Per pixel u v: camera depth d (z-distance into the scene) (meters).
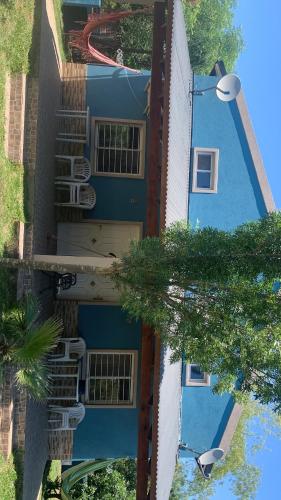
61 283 10.73
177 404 10.77
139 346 11.34
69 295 11.44
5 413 7.28
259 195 11.52
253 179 11.52
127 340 11.32
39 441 9.84
